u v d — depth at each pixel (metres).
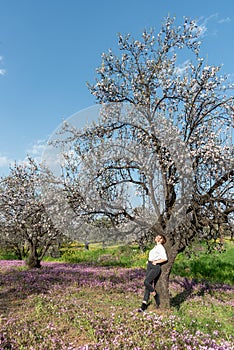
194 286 14.74
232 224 10.77
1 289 13.44
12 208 17.30
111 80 11.65
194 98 11.19
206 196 10.52
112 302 11.22
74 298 11.64
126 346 6.66
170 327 7.91
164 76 11.44
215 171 10.85
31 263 21.38
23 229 19.50
